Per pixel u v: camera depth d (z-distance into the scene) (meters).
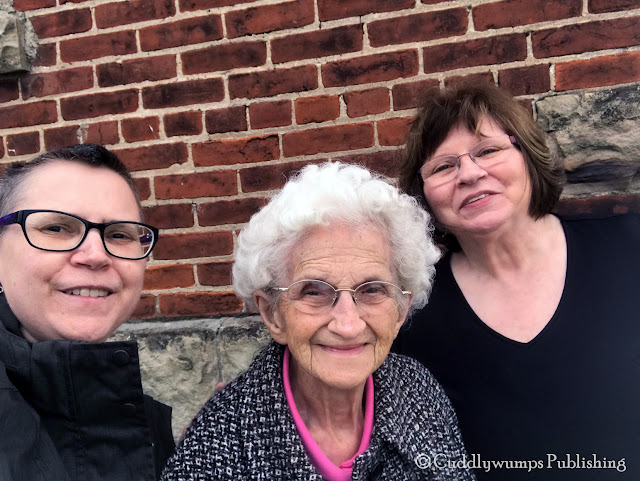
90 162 1.18
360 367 1.09
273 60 1.94
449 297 1.52
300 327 1.07
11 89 2.09
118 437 1.09
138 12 2.00
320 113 1.92
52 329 1.12
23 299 1.11
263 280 1.13
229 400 1.15
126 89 2.04
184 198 2.04
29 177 1.14
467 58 1.82
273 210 1.12
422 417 1.25
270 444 1.08
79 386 1.07
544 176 1.44
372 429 1.17
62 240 1.12
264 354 1.24
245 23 1.94
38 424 1.03
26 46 2.08
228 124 1.98
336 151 1.92
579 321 1.35
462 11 1.81
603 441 1.30
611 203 1.82
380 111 1.88
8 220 1.10
